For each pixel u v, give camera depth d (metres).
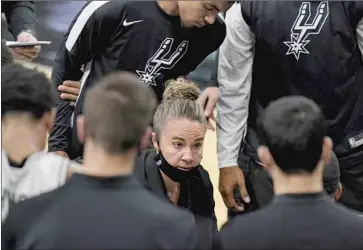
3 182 3.62
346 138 6.02
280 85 5.93
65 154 5.57
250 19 5.75
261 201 5.96
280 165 3.32
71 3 9.52
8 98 3.59
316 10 5.69
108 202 3.09
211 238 4.71
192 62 5.80
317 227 3.17
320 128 3.36
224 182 6.01
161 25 5.48
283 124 3.36
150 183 4.73
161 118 4.74
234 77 5.96
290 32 5.70
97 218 3.06
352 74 5.90
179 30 5.52
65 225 3.06
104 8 5.41
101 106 3.17
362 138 6.00
